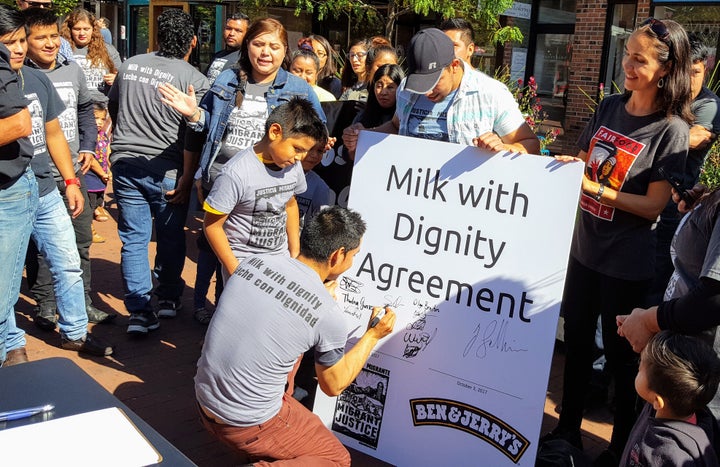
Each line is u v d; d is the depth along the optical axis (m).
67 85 5.12
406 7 9.84
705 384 2.45
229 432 2.82
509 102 3.49
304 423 2.92
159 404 4.12
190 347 4.95
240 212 3.65
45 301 5.07
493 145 3.21
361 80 6.70
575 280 3.58
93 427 2.07
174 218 5.19
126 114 4.94
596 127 3.51
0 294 3.79
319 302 2.77
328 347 2.81
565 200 3.08
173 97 4.23
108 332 5.14
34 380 2.34
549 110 13.29
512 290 3.17
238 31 6.46
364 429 3.49
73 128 5.16
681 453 2.44
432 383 3.33
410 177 3.43
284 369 2.76
